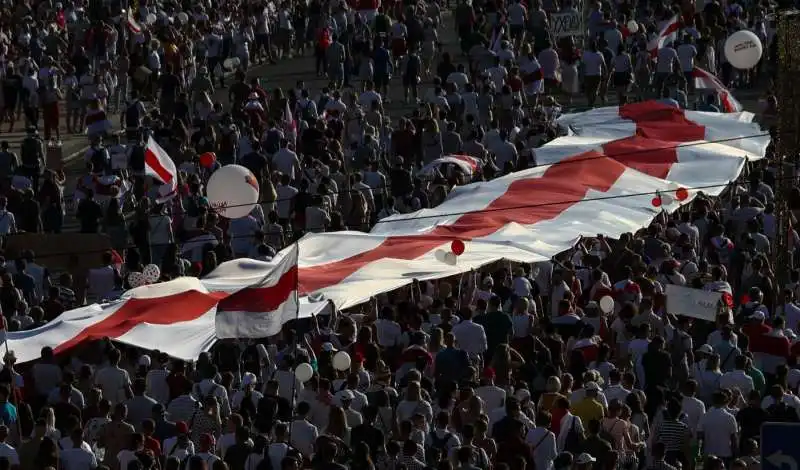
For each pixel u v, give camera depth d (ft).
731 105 307.37
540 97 344.49
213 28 383.65
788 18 205.57
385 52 356.79
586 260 212.43
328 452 137.49
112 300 195.72
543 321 185.88
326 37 382.63
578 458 138.00
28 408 164.45
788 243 209.77
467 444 141.59
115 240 253.03
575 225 223.71
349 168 309.63
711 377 168.86
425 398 156.56
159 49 367.25
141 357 177.47
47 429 147.74
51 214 269.64
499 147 288.92
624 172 249.14
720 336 176.04
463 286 223.10
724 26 378.32
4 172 287.28
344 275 197.77
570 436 147.74
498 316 181.98
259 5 408.87
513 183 241.96
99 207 256.32
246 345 189.88
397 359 183.93
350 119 314.76
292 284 160.25
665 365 169.07
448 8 479.82
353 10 404.16
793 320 195.11
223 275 202.28
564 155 260.01
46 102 330.95
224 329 161.17
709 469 135.74
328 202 255.29
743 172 272.51
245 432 143.23
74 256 237.45
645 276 204.13
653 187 244.01
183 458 145.89
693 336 192.13
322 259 208.13
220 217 245.65
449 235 218.79
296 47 422.00
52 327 180.24
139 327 179.42
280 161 276.82
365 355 172.76
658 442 146.10
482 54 357.82
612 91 372.38
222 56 387.96
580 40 370.53
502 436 145.79
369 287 193.57
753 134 274.57
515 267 222.89
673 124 277.64
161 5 412.57
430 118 292.81
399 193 266.36
